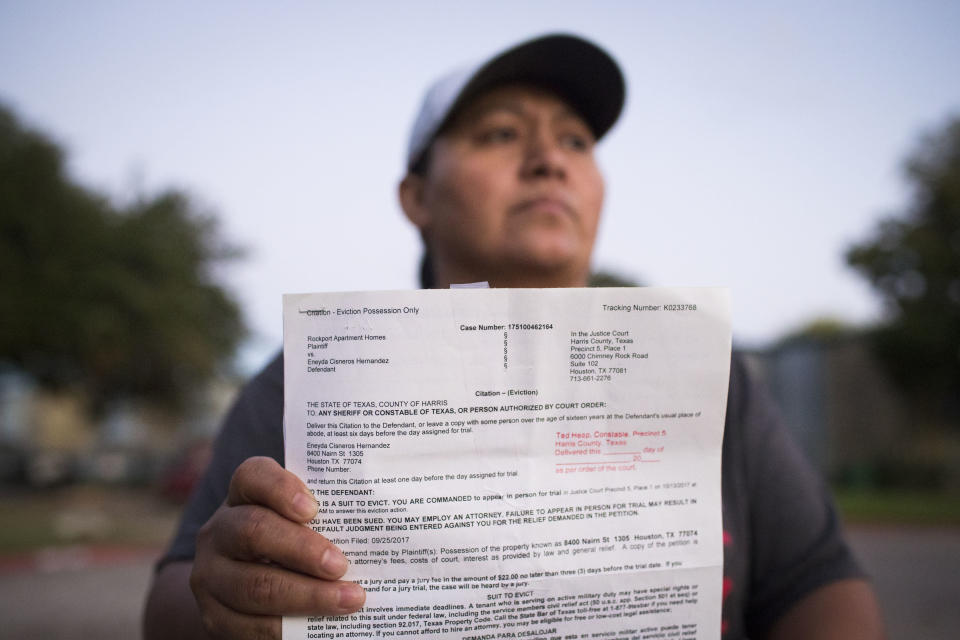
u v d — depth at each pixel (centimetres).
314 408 74
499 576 76
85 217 1534
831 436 1602
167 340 1599
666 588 80
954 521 965
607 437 79
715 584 81
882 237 1551
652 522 79
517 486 76
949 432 1573
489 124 109
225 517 74
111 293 1512
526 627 76
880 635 92
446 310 75
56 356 1609
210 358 1695
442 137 113
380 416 74
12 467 1658
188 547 96
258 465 74
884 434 1591
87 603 537
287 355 75
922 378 1556
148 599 96
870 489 1474
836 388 1609
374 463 74
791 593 97
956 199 1445
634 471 79
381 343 75
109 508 1205
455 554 75
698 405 80
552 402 77
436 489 75
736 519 97
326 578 71
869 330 1603
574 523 78
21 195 1488
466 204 107
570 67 112
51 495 1475
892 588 557
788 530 99
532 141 110
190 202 1717
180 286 1620
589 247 112
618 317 79
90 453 1881
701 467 81
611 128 125
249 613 73
